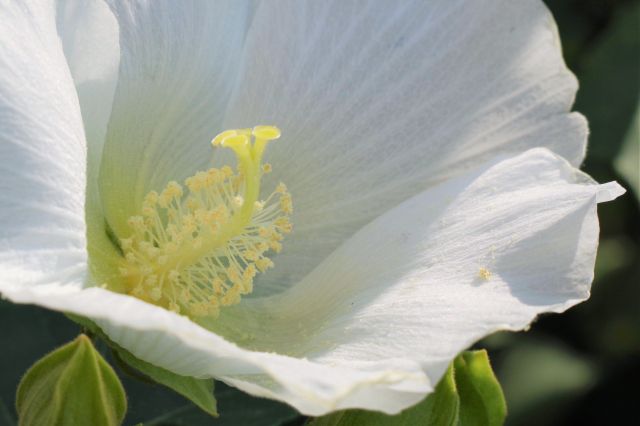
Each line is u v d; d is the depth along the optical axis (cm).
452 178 40
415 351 36
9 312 43
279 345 39
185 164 40
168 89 40
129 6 39
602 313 48
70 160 36
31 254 35
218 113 40
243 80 40
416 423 37
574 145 40
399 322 37
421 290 37
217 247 39
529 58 40
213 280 39
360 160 40
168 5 39
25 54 36
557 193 38
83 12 37
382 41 40
